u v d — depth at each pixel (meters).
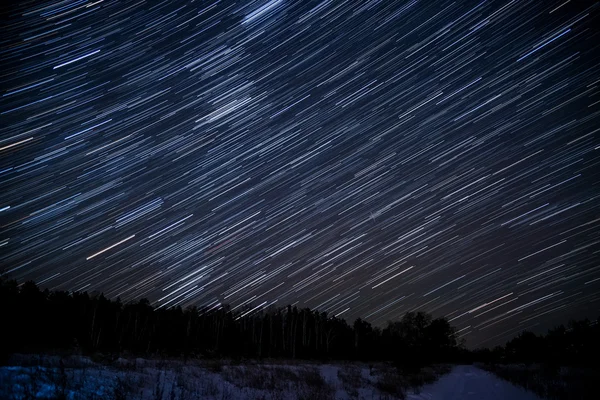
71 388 7.93
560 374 22.34
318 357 38.97
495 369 30.41
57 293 27.12
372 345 41.31
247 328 40.44
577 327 31.70
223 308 37.53
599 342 30.05
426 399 15.41
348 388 15.80
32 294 22.50
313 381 15.90
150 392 9.22
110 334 26.66
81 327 24.77
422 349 30.34
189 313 36.41
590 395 14.21
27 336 16.11
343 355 40.56
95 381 8.88
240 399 10.82
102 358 12.94
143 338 28.55
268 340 39.97
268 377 15.09
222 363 18.48
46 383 7.87
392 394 15.84
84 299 29.16
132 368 11.55
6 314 11.91
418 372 24.94
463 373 28.19
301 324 43.53
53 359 10.66
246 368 17.22
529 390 16.88
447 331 38.25
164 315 34.41
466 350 46.03
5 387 7.26
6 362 9.52
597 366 28.67
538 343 36.53
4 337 10.77
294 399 12.27
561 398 14.38
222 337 34.78
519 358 37.69
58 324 21.53
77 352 14.07
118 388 8.41
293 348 38.97
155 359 16.77
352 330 44.31
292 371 18.88
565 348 31.47
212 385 11.27
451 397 16.12
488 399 15.23
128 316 30.34
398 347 28.45
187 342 29.73
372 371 23.86
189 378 11.89
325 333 42.66
